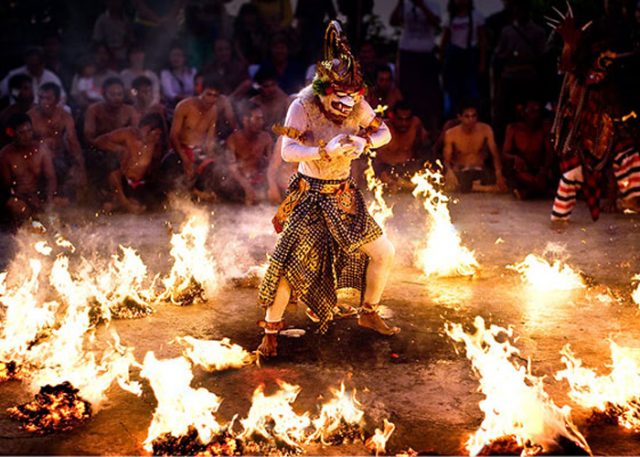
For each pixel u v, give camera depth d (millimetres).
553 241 7062
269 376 4141
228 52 10797
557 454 3295
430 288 5699
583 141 6957
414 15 11062
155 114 8859
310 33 11727
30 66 10203
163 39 11844
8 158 8242
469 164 9727
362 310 4652
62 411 3656
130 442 3463
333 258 4379
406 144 9922
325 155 4039
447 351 4465
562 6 10352
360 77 4156
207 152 9203
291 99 9641
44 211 8422
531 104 9383
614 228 7504
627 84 8039
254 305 5320
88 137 9281
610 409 3650
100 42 11102
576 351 4426
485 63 11258
